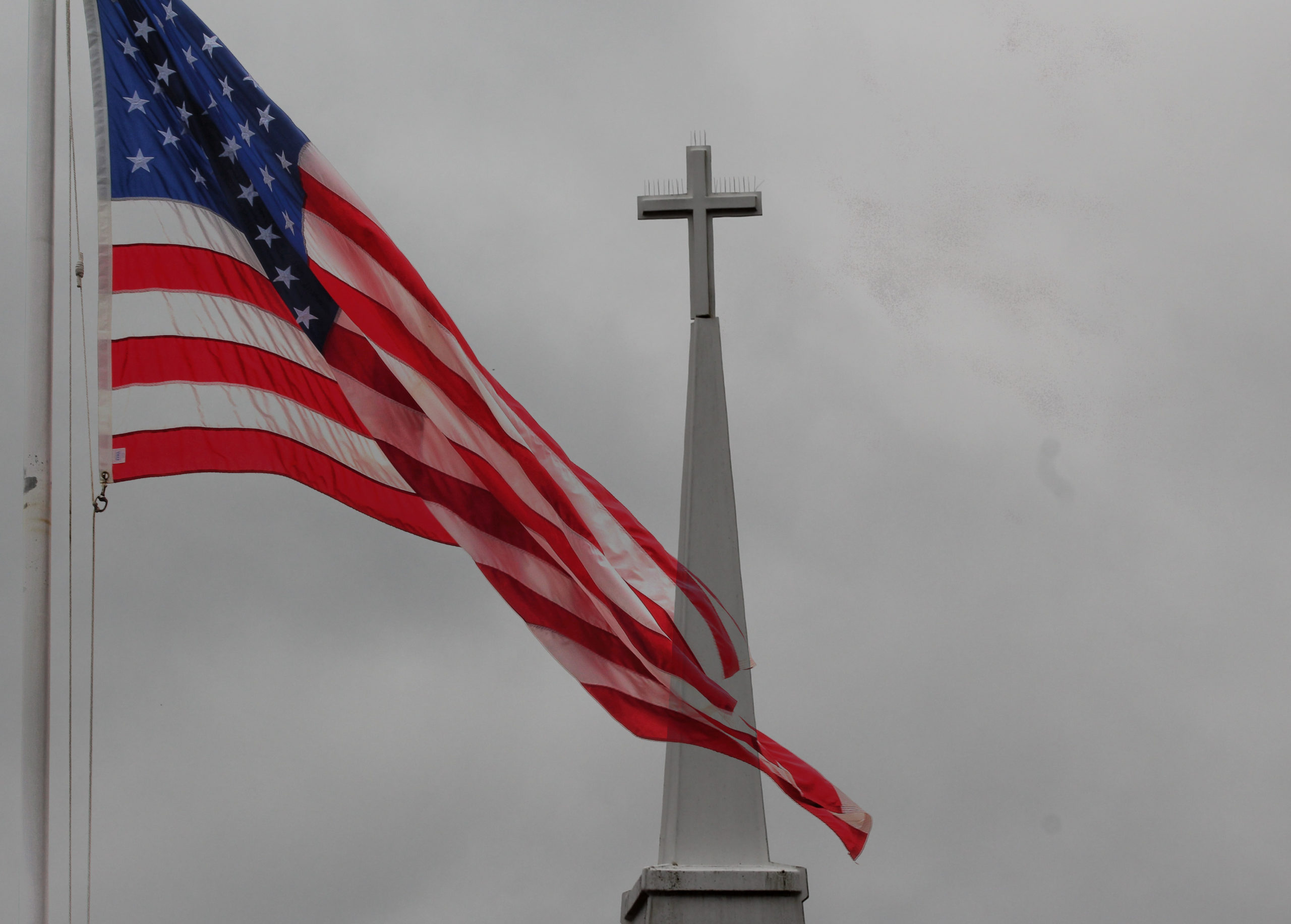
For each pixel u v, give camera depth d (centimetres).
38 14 1509
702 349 2108
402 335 1644
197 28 1652
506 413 1775
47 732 1387
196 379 1575
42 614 1405
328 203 1653
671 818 1912
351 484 1620
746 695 1947
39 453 1430
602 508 1800
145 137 1609
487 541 1609
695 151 2191
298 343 1612
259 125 1648
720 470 2050
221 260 1605
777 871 1836
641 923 1883
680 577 1998
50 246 1471
